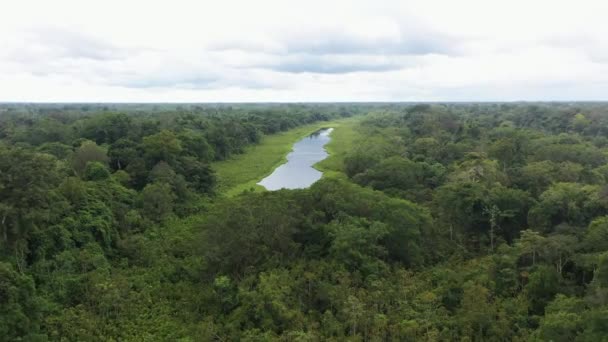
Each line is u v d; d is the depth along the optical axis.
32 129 104.19
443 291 40.59
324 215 50.28
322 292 39.91
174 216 63.84
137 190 71.88
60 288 40.28
